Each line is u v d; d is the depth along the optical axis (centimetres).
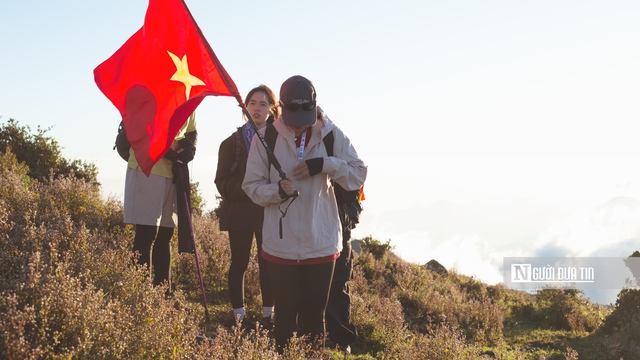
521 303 1330
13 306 348
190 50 480
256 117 569
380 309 759
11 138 1491
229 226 577
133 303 441
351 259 598
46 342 341
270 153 424
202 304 665
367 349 637
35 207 730
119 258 523
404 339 679
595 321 1140
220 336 435
